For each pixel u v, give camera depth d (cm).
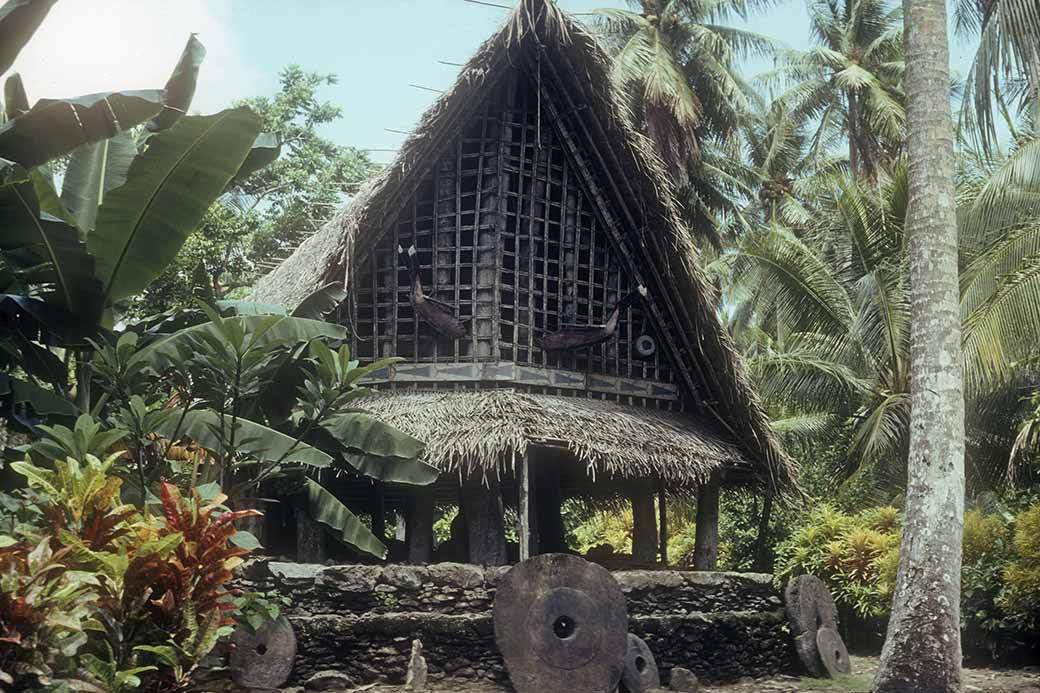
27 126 926
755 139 3155
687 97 2598
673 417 1312
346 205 1409
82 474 738
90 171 1106
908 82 1096
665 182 1262
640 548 1379
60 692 635
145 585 734
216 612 745
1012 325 1523
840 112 3234
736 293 2306
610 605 1055
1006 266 1609
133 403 900
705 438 1283
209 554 749
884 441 1750
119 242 997
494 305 1227
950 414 1020
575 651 1034
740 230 3038
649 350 1321
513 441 1100
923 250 1055
